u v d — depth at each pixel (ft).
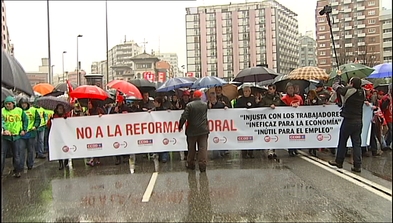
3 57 15.65
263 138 32.32
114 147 31.96
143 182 25.22
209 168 28.96
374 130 32.17
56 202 21.25
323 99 33.22
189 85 39.50
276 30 242.37
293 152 33.04
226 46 276.21
